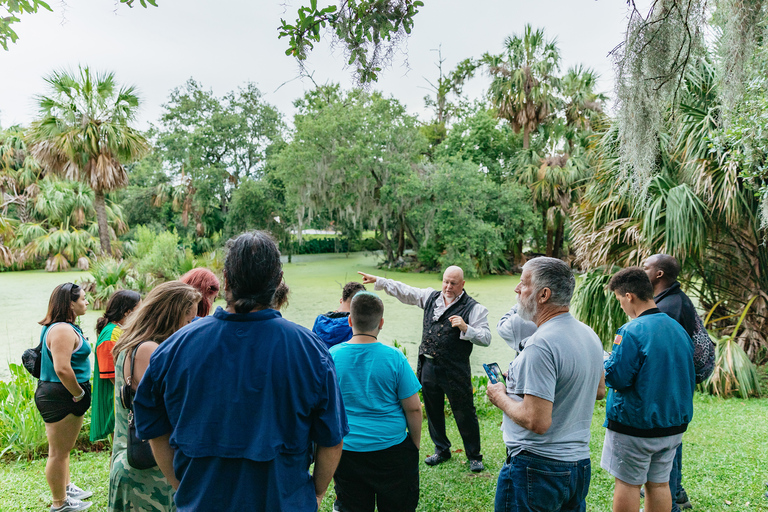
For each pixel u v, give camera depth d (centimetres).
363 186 2059
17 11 225
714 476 304
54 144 1262
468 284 1748
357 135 1975
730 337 533
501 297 1415
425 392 349
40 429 379
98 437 260
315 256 3397
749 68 281
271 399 123
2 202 2208
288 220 2766
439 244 2153
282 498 121
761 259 546
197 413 123
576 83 1977
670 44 255
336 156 2041
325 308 1273
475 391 534
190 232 2914
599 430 417
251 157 3067
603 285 562
